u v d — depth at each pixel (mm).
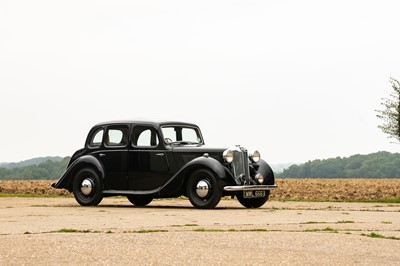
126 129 15633
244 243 7598
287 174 136500
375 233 8742
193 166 14516
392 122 22438
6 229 9398
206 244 7508
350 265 6379
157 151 15203
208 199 14414
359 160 134125
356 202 17938
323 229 9328
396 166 129750
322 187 29438
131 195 15875
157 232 8555
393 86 22422
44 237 7863
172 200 19062
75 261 6438
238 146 14828
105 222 10695
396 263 6512
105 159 15703
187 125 15852
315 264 6398
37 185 31859
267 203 17156
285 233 8422
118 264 6309
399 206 15555
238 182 14617
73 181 15891
